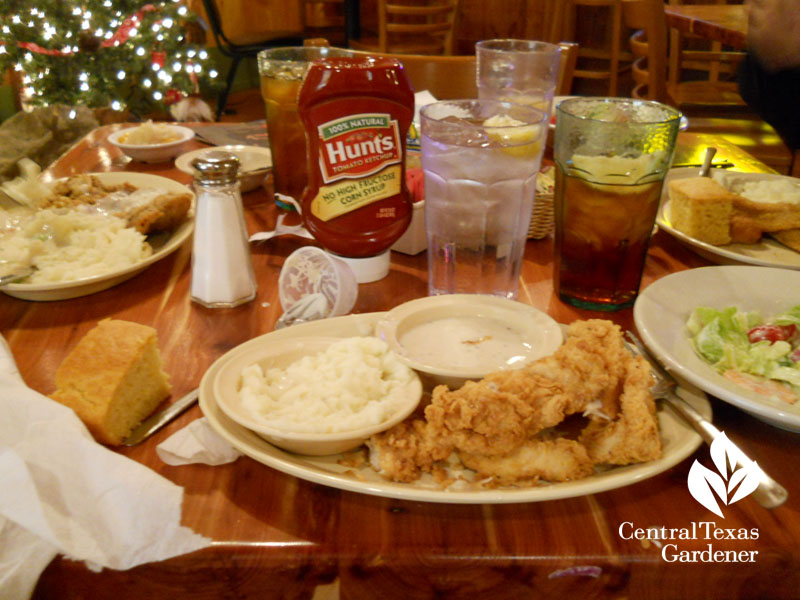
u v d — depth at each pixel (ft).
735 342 2.29
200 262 2.81
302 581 1.73
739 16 8.63
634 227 2.65
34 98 10.39
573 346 2.03
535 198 3.38
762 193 3.44
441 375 2.08
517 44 4.21
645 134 2.54
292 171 3.78
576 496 1.83
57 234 3.19
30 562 1.67
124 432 2.06
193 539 1.69
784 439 2.06
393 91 2.68
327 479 1.74
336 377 2.05
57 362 2.43
